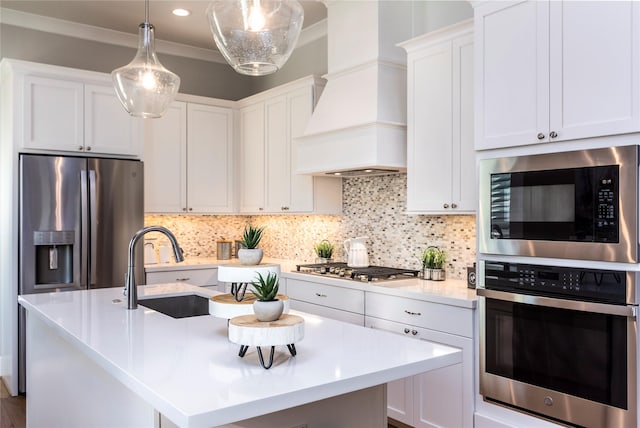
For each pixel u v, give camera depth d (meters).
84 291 3.12
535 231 2.42
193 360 1.64
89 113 4.20
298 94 4.44
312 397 1.39
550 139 2.37
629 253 2.09
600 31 2.21
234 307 1.79
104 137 4.27
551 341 2.38
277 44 1.92
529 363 2.47
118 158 4.38
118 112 4.34
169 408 1.26
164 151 4.84
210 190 5.11
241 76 5.76
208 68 5.54
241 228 5.80
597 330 2.21
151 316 2.37
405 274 3.72
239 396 1.31
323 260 4.54
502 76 2.58
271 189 4.81
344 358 1.66
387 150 3.52
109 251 4.18
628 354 2.12
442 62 3.24
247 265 1.88
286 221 5.31
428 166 3.32
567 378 2.32
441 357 1.70
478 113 2.69
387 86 3.60
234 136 5.28
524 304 2.49
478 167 2.69
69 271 4.04
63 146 4.07
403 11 3.76
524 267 2.48
